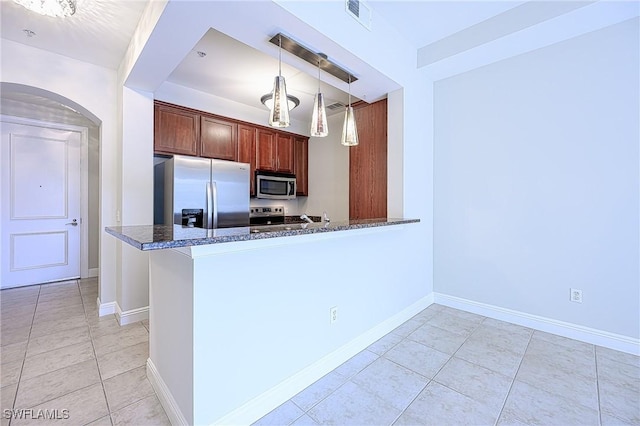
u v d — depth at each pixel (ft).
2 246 11.94
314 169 15.74
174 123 10.73
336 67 7.43
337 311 6.61
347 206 14.11
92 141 14.19
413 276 9.46
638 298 6.97
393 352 7.13
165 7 5.23
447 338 7.86
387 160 9.23
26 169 12.41
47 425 4.70
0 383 5.77
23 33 7.38
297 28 5.85
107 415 4.95
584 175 7.62
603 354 7.00
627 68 7.01
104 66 9.14
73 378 5.96
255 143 13.47
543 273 8.29
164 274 5.23
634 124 6.95
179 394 4.63
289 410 5.16
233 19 5.56
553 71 8.01
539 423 4.82
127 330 8.25
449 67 9.29
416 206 9.48
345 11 6.59
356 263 7.14
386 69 7.89
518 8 7.36
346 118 7.79
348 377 6.12
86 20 6.85
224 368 4.57
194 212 10.19
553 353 7.05
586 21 7.00
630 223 7.04
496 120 9.04
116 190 9.37
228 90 11.48
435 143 10.43
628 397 5.44
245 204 11.71
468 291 9.76
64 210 13.35
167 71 7.70
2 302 10.48
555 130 8.02
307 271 5.90
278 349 5.36
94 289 12.06
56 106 11.84
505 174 8.90
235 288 4.69
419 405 5.25
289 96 10.35
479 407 5.19
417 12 7.55
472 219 9.61
